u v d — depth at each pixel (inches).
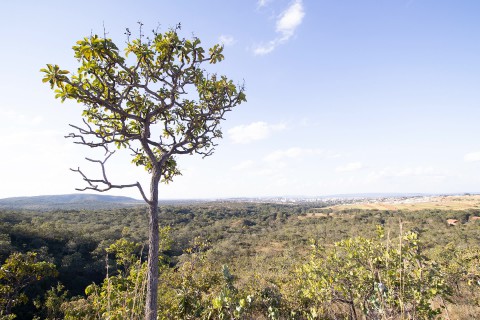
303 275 249.0
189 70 173.0
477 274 366.9
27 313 1031.6
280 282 340.2
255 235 2288.4
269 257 1508.4
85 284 1323.8
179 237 1756.9
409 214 2439.7
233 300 164.1
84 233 1841.8
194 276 320.8
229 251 1724.9
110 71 150.4
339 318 200.7
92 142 140.8
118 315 193.8
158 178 161.9
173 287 306.8
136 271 290.7
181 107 176.6
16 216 2217.0
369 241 183.3
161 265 343.6
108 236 1798.7
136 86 152.2
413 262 153.0
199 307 220.8
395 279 148.7
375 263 168.6
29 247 1424.7
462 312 274.1
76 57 139.7
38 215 2541.8
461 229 1600.6
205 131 188.5
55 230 1724.9
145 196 151.0
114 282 268.2
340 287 185.8
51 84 131.5
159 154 201.8
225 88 184.2
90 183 132.5
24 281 745.6
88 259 1536.7
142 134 169.6
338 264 195.3
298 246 1704.0
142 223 2255.2
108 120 173.3
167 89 176.4
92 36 137.9
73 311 353.7
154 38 161.6
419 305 140.5
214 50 179.2
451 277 363.9
